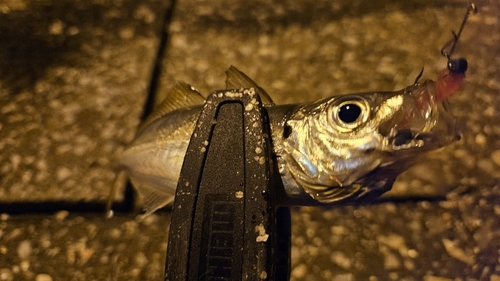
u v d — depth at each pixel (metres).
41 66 0.29
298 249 0.22
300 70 0.27
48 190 0.24
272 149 0.15
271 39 0.29
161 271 0.22
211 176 0.15
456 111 0.25
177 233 0.15
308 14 0.30
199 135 0.16
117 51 0.30
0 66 0.29
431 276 0.20
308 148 0.15
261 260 0.14
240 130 0.15
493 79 0.25
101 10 0.32
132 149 0.20
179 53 0.29
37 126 0.27
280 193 0.16
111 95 0.28
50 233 0.23
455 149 0.23
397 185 0.23
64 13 0.32
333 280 0.21
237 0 0.31
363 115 0.14
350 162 0.14
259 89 0.18
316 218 0.22
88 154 0.25
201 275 0.14
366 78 0.27
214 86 0.27
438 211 0.22
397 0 0.30
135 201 0.24
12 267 0.22
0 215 0.24
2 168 0.25
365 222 0.22
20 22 0.32
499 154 0.23
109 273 0.22
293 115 0.16
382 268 0.21
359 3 0.30
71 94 0.28
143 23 0.31
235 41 0.29
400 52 0.28
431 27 0.28
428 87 0.14
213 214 0.15
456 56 0.27
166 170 0.19
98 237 0.23
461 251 0.21
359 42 0.28
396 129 0.14
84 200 0.24
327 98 0.15
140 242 0.22
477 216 0.22
